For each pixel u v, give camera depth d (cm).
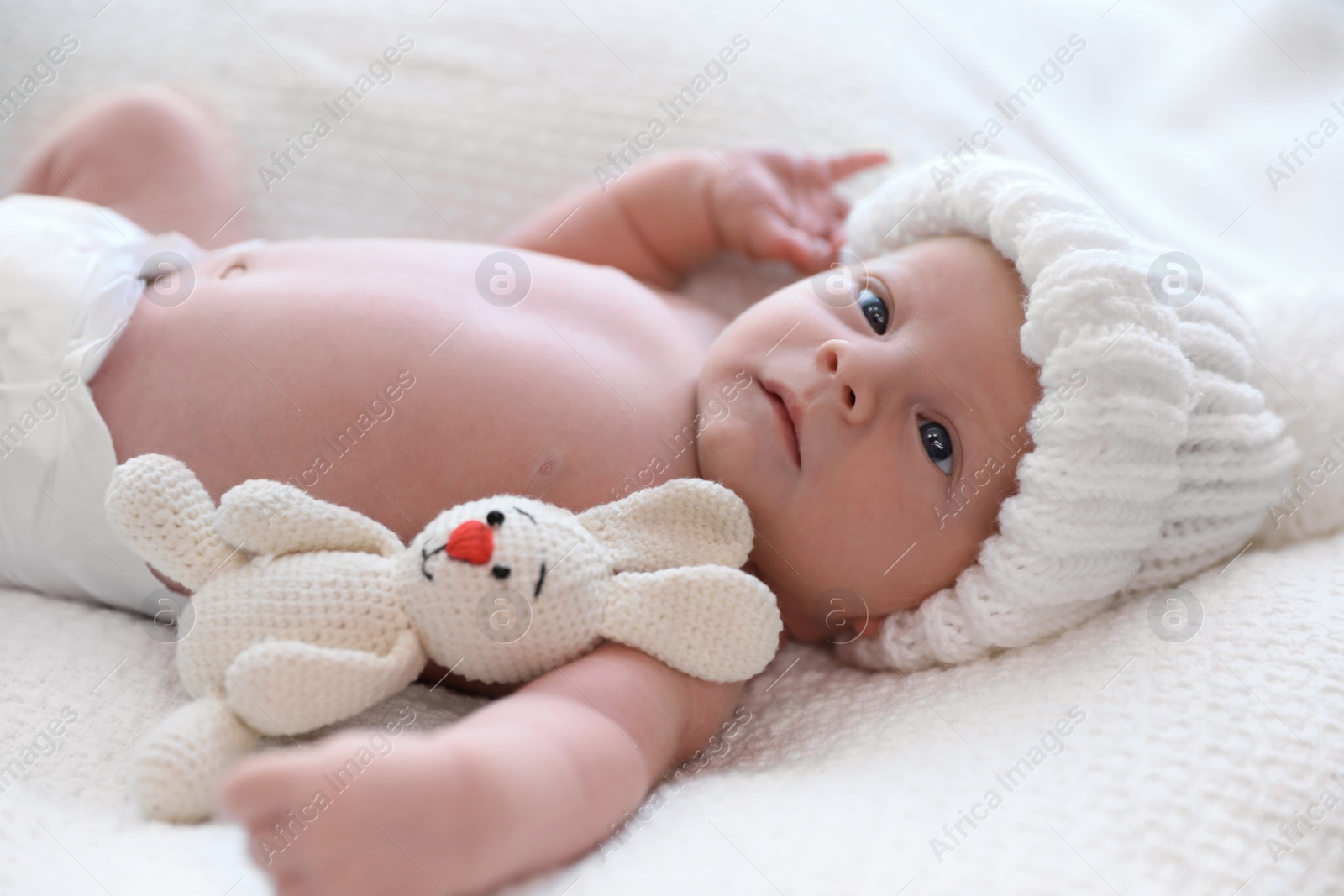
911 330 116
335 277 125
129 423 114
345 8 173
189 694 100
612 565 105
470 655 97
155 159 152
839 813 89
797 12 178
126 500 98
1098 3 196
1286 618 103
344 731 97
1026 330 110
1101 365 105
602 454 116
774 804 92
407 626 97
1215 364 116
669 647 101
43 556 116
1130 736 94
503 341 120
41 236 120
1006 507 110
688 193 155
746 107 167
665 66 169
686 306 150
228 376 115
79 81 166
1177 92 188
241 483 108
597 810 89
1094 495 107
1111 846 84
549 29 172
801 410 114
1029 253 113
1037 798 89
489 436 113
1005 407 111
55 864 82
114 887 80
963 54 179
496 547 96
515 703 92
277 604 94
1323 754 89
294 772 74
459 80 169
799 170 160
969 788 91
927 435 113
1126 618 112
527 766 83
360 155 167
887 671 121
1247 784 88
